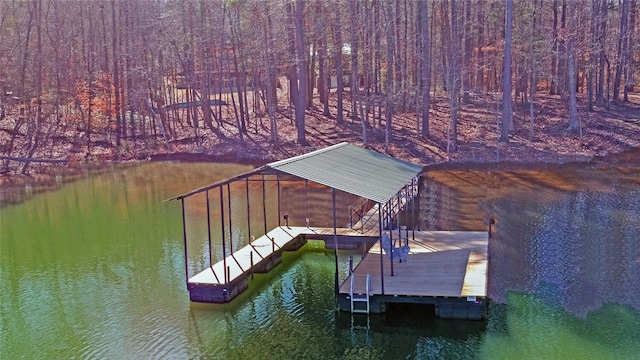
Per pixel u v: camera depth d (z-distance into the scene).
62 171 37.50
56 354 13.34
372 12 43.12
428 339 13.80
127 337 14.15
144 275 18.50
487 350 13.06
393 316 15.02
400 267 16.95
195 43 46.78
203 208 27.31
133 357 13.13
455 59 36.56
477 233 20.33
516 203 25.84
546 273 17.41
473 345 13.35
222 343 13.80
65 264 19.80
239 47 43.97
